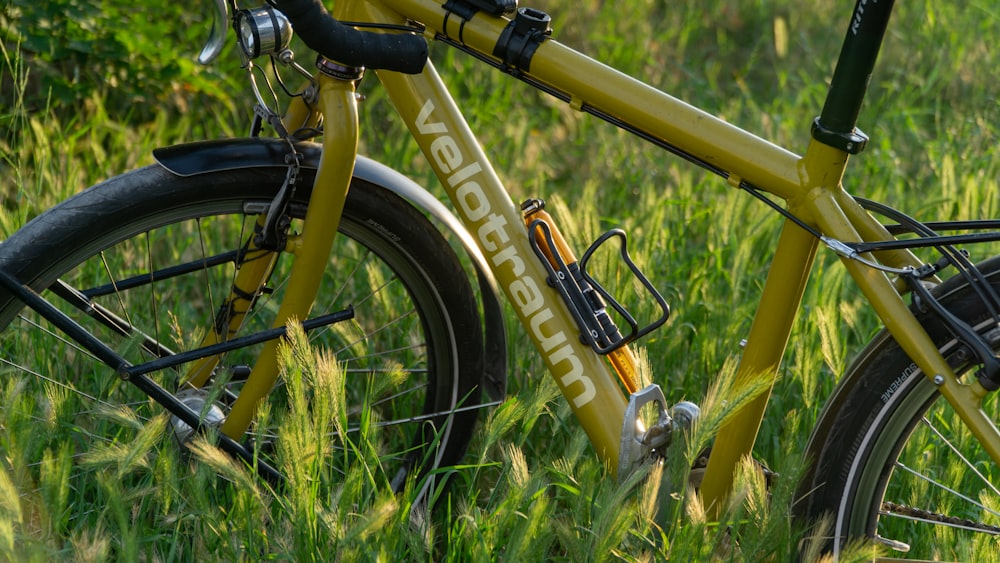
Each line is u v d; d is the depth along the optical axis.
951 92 4.68
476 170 1.89
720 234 3.08
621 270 2.65
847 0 5.55
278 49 1.64
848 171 3.91
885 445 1.80
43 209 2.84
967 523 1.90
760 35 5.32
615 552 1.72
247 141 1.85
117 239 1.79
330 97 1.77
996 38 5.12
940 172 3.58
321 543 1.73
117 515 1.60
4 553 1.46
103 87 3.59
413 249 2.06
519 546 1.63
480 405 2.12
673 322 2.68
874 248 1.60
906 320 1.63
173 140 3.57
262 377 1.93
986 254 3.05
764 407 1.80
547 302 1.89
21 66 3.10
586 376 1.88
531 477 1.80
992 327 1.63
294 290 1.90
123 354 1.87
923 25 5.18
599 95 1.74
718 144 1.70
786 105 4.39
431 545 1.76
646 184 3.31
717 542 1.71
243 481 1.68
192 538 1.95
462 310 2.15
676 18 5.33
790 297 1.72
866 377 1.77
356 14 1.86
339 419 1.85
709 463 1.87
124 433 2.17
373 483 1.84
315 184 1.81
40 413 2.00
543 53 1.76
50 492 1.60
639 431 1.83
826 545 1.86
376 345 2.77
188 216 1.84
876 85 4.77
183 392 1.98
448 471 2.00
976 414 1.60
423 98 1.88
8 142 3.34
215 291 2.91
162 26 3.70
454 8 1.78
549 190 3.74
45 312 1.74
